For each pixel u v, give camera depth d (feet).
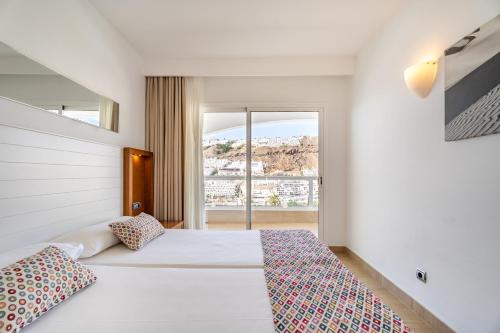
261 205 12.18
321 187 11.78
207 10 7.68
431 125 6.08
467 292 5.05
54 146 5.78
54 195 5.77
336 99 11.74
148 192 10.67
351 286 4.33
